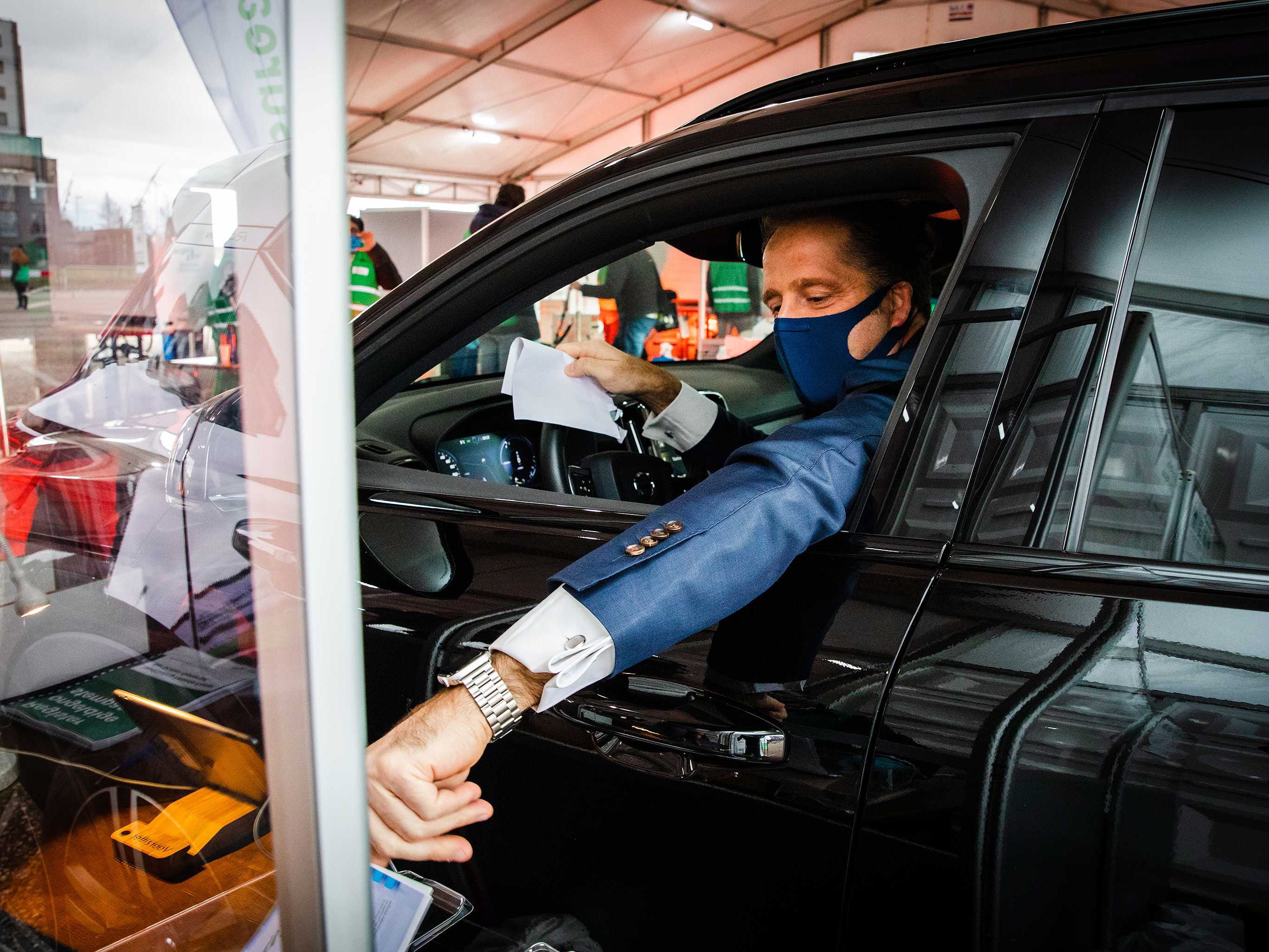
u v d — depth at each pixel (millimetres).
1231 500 709
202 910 696
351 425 483
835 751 743
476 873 991
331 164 467
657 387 1301
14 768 863
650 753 833
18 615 838
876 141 889
